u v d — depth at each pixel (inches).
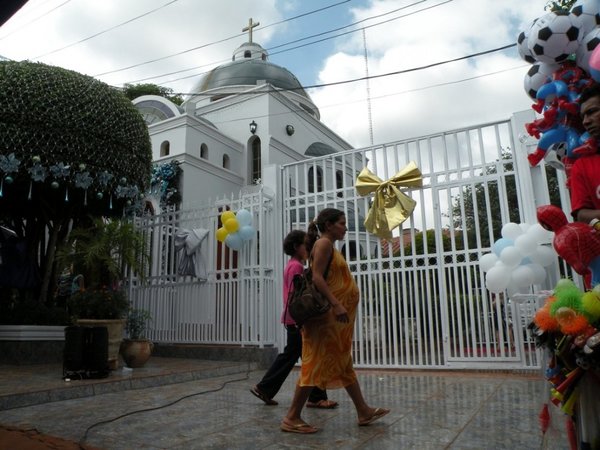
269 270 353.4
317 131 1029.2
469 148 306.2
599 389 91.2
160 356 371.2
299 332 193.9
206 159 820.0
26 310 339.3
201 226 386.3
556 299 94.7
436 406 188.9
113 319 284.7
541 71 151.5
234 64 1149.1
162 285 392.2
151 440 143.3
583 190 104.5
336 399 209.2
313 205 355.9
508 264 238.1
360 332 323.3
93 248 312.8
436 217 309.0
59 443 139.6
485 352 288.0
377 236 323.0
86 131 331.6
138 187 373.1
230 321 354.0
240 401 206.4
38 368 292.7
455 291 296.8
